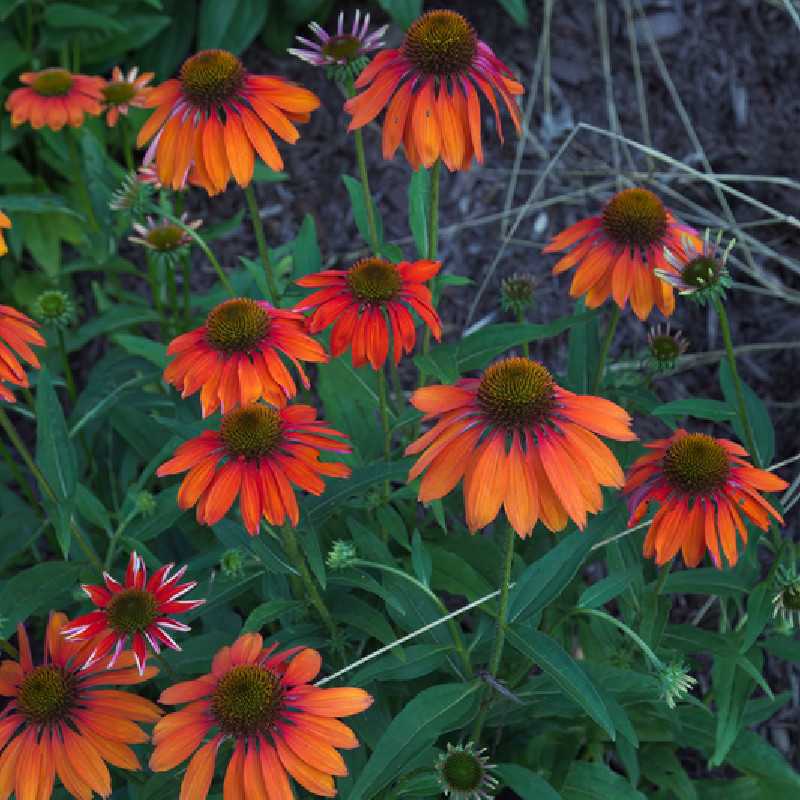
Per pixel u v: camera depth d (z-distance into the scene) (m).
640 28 5.27
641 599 2.79
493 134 5.11
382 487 2.99
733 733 2.61
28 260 5.03
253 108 2.80
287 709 2.11
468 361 2.88
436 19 2.66
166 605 2.25
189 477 2.28
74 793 2.18
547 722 2.98
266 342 2.43
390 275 2.58
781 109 5.03
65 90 3.86
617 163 4.94
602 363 3.08
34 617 3.61
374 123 5.23
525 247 4.80
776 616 2.84
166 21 5.11
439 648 2.56
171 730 2.11
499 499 2.00
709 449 2.40
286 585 2.81
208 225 5.05
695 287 2.55
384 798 2.47
